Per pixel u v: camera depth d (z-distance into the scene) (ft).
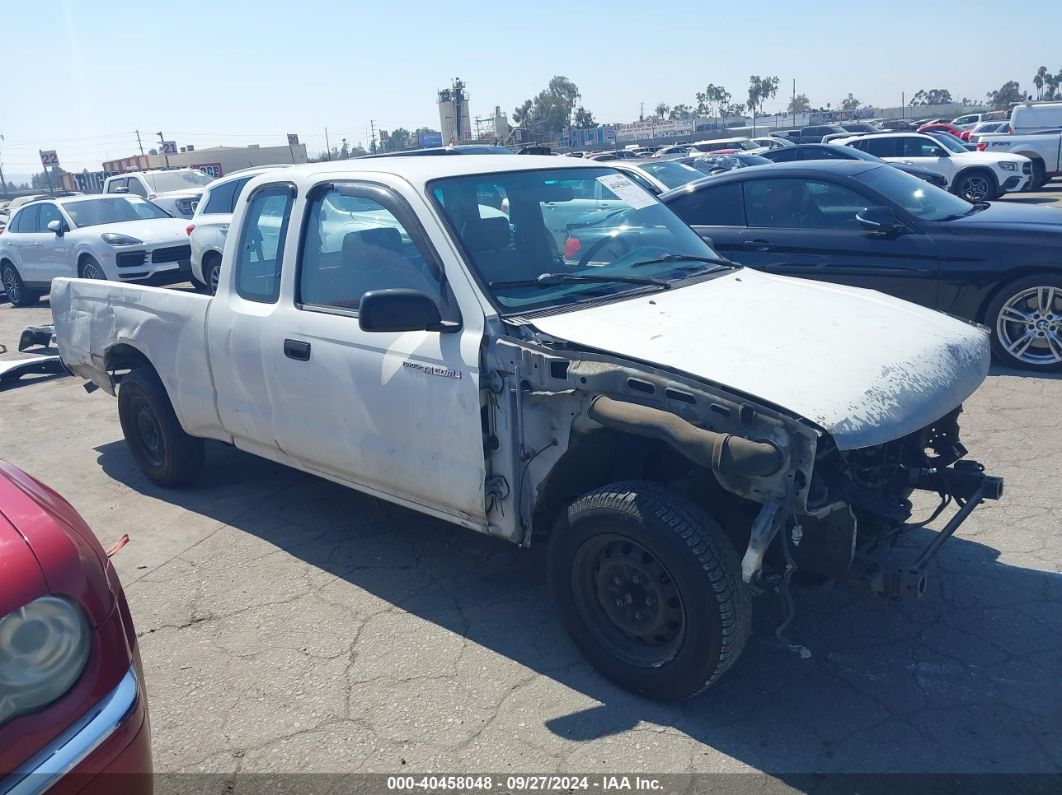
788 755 9.41
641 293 12.22
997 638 11.37
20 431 23.08
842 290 13.07
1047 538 13.78
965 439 17.97
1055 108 77.36
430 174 12.53
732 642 9.47
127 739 7.05
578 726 10.05
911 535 14.05
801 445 8.82
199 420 15.94
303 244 13.53
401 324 10.84
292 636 12.22
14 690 6.51
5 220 83.92
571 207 13.51
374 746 9.91
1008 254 21.75
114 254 41.14
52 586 6.87
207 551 14.97
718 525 9.76
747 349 10.16
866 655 11.15
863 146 65.98
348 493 17.22
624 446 11.05
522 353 10.64
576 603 10.84
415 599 13.04
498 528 11.48
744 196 25.49
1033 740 9.49
